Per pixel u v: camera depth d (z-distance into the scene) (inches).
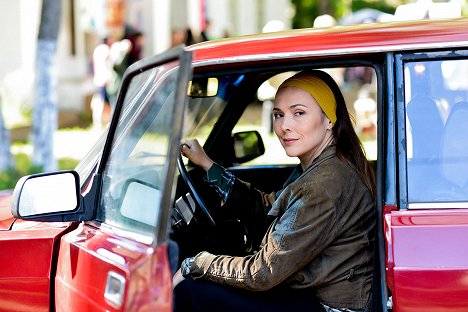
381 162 105.3
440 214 101.6
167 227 89.9
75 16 671.8
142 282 90.0
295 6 984.3
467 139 104.2
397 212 102.3
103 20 700.0
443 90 104.8
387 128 104.4
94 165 117.1
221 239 135.0
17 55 625.9
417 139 104.4
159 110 99.7
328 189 111.2
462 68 104.9
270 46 109.2
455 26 107.3
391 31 107.5
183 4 800.3
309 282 112.0
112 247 100.4
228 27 813.9
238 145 162.1
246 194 134.0
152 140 99.3
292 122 118.7
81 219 111.9
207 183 137.8
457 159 103.6
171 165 88.7
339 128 119.0
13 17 624.1
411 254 98.7
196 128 149.5
